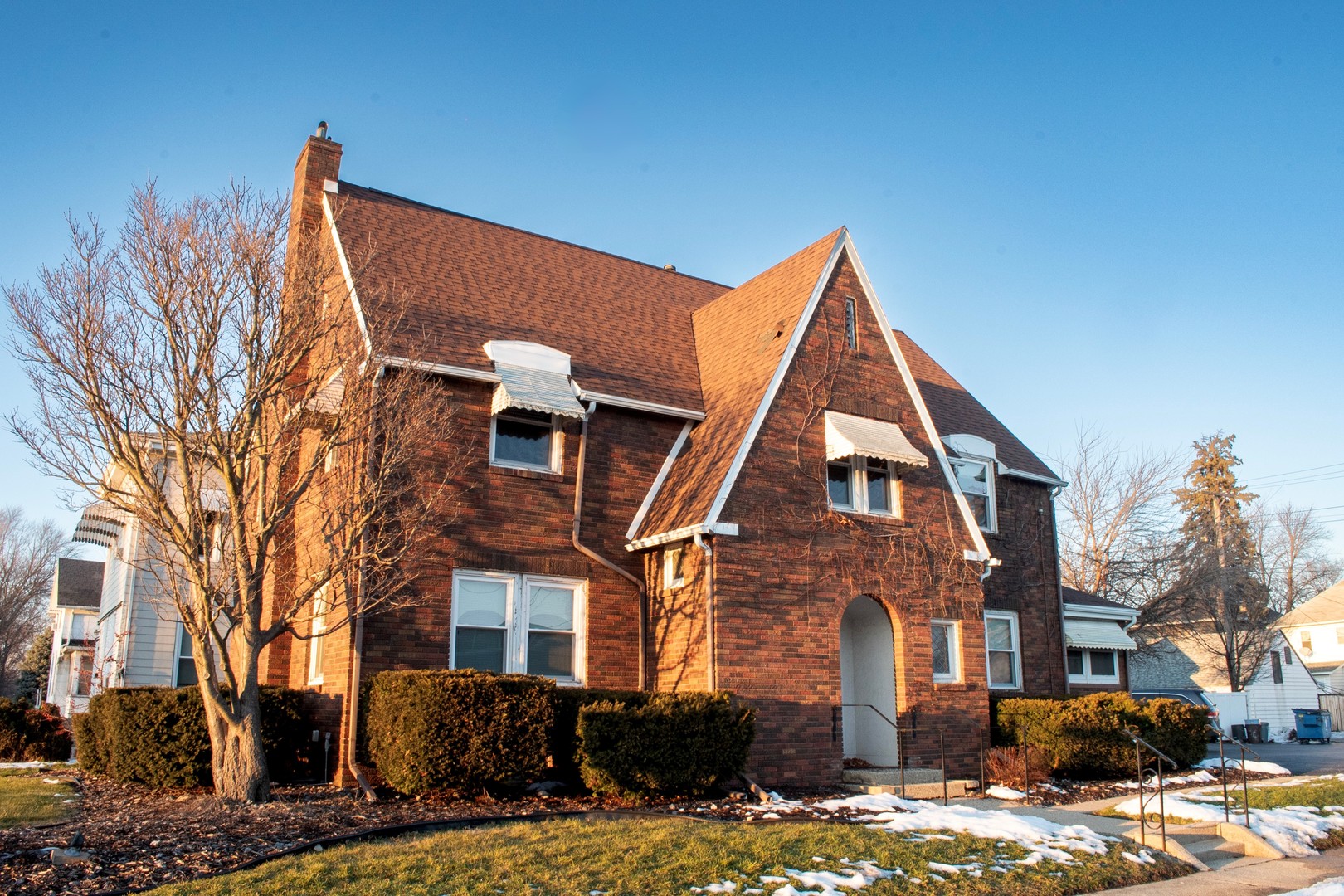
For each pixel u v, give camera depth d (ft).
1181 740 73.36
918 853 39.14
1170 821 52.19
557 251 81.66
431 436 52.75
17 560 217.36
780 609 60.75
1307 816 52.75
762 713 58.65
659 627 63.05
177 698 52.19
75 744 69.31
